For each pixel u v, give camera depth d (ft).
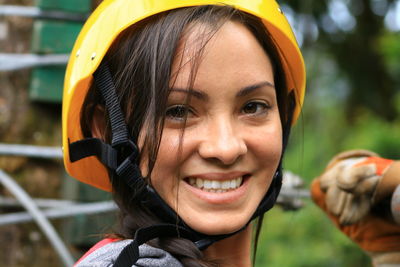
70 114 5.08
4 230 8.07
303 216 19.79
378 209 6.05
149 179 4.42
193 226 4.45
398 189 5.58
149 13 4.52
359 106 17.88
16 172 8.21
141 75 4.53
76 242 8.16
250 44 4.52
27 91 8.41
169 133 4.39
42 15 8.27
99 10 5.04
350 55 16.55
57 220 8.25
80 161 5.35
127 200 4.74
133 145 4.49
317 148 19.58
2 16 8.51
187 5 4.53
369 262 18.12
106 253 4.40
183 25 4.42
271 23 4.85
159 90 4.34
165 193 4.48
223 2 4.59
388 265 6.10
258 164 4.59
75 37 8.30
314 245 19.17
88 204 8.03
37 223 7.50
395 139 17.22
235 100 4.43
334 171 6.23
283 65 5.26
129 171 4.47
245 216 4.54
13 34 8.51
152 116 4.37
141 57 4.53
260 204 4.96
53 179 8.32
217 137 4.35
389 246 6.11
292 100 5.41
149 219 4.59
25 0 8.67
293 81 5.38
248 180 4.58
